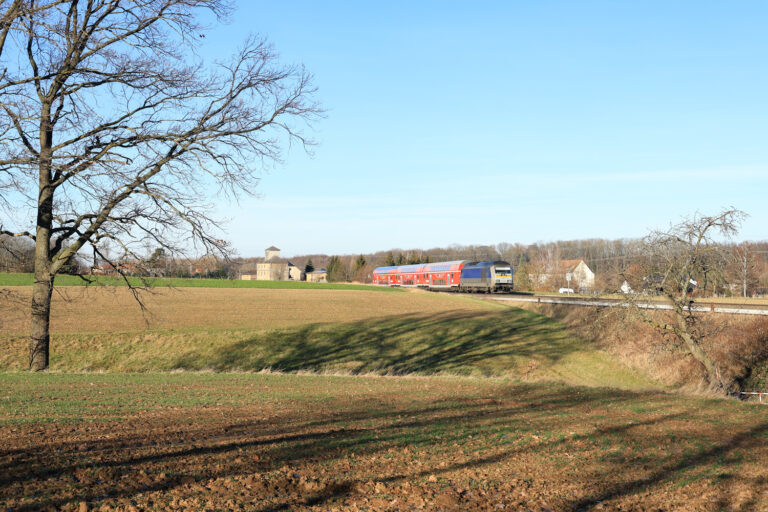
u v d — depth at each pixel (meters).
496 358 36.41
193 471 7.11
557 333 43.22
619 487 7.52
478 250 171.25
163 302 51.38
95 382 14.95
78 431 8.95
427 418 11.34
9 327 34.22
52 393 12.72
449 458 8.45
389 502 6.51
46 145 18.06
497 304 59.84
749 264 25.78
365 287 85.94
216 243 19.17
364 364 33.50
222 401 12.61
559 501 6.89
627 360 34.94
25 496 5.88
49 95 17.66
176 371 19.02
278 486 6.81
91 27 17.48
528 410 12.72
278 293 68.00
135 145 18.42
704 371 29.42
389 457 8.29
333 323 42.50
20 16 15.62
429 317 47.97
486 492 7.05
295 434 9.40
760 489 7.62
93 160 17.19
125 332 34.91
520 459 8.60
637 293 25.67
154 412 10.95
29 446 7.82
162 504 5.98
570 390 16.11
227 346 34.59
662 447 9.66
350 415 11.42
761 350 29.55
